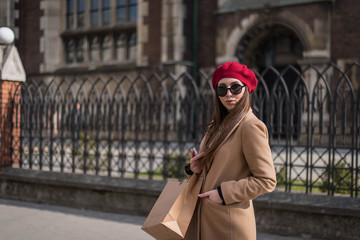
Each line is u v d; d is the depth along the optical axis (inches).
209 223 83.8
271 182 78.7
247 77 85.4
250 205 84.6
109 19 724.7
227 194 79.7
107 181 215.6
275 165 192.1
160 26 643.5
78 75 705.6
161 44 632.4
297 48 599.8
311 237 166.4
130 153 335.6
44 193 236.1
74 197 226.1
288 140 185.0
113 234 174.4
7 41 247.0
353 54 513.7
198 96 209.2
